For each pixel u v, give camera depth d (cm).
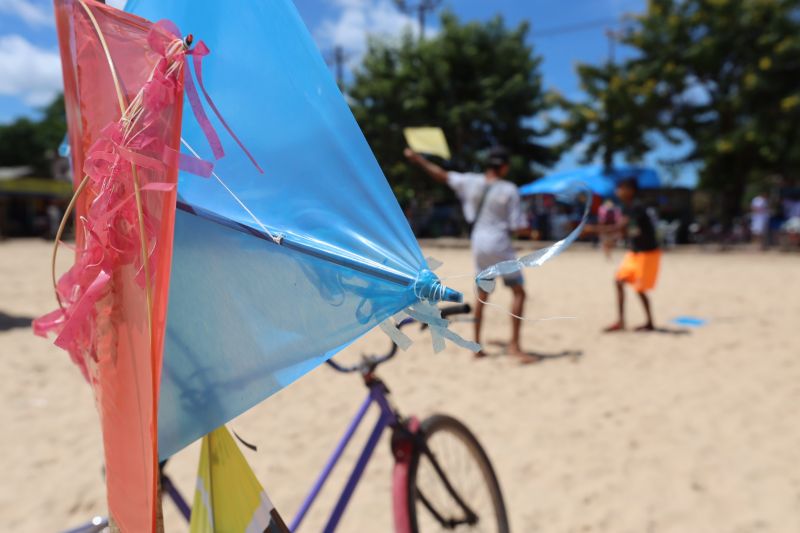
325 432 407
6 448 382
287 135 131
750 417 411
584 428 405
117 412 115
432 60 2489
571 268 1301
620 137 2236
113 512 122
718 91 2159
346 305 128
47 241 2742
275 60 131
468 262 1433
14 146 4859
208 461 143
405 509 204
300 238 129
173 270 129
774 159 2039
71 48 125
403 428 220
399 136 2491
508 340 635
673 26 2111
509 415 431
